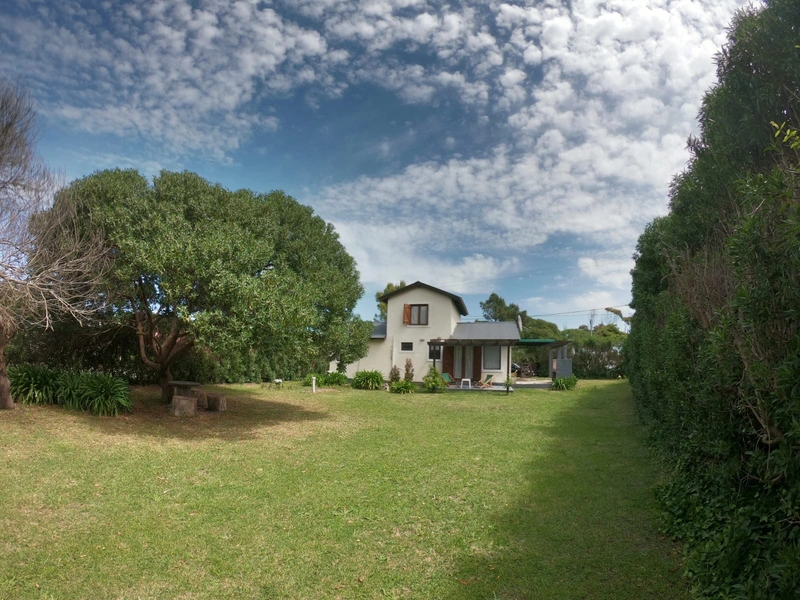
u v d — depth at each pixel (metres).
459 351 27.48
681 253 5.94
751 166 4.62
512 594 3.80
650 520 5.27
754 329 2.70
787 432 2.46
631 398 18.70
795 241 2.27
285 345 10.20
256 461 7.84
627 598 3.68
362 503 5.90
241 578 4.07
